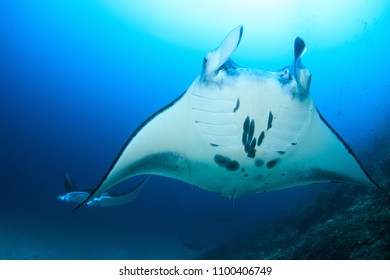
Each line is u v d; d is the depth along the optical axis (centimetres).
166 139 254
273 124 225
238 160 243
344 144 262
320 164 278
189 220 2941
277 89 216
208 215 2888
